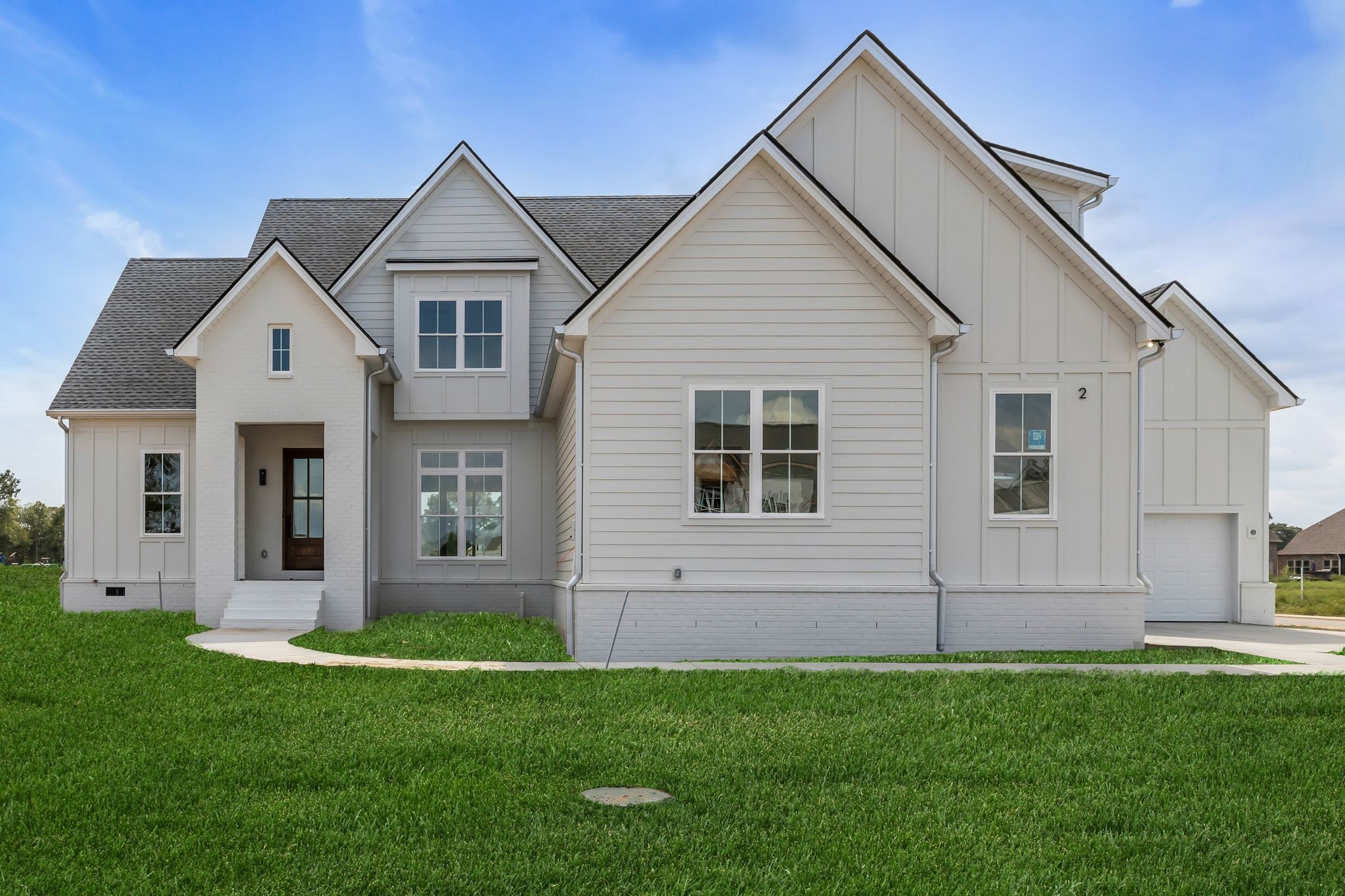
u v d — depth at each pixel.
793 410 13.05
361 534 16.11
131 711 9.05
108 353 19.69
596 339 12.97
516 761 7.31
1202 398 18.62
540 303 18.58
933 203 13.86
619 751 7.59
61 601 18.50
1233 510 18.53
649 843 5.68
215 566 15.95
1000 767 7.27
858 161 13.91
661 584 12.88
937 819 6.15
